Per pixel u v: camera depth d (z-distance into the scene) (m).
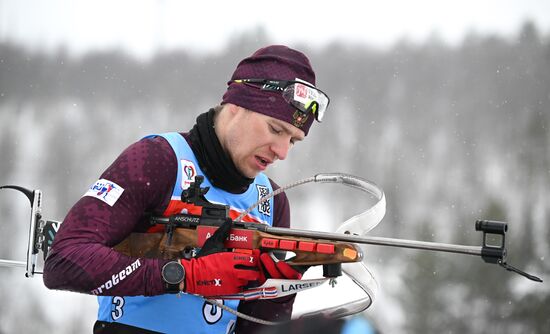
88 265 7.36
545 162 167.25
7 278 72.12
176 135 8.52
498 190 150.88
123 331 8.49
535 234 112.31
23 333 63.59
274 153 8.45
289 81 8.24
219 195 8.66
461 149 185.62
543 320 78.06
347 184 8.78
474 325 75.81
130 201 7.80
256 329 9.01
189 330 8.48
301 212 135.00
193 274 7.53
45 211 165.88
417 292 75.44
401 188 158.62
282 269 7.57
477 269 77.50
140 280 7.43
